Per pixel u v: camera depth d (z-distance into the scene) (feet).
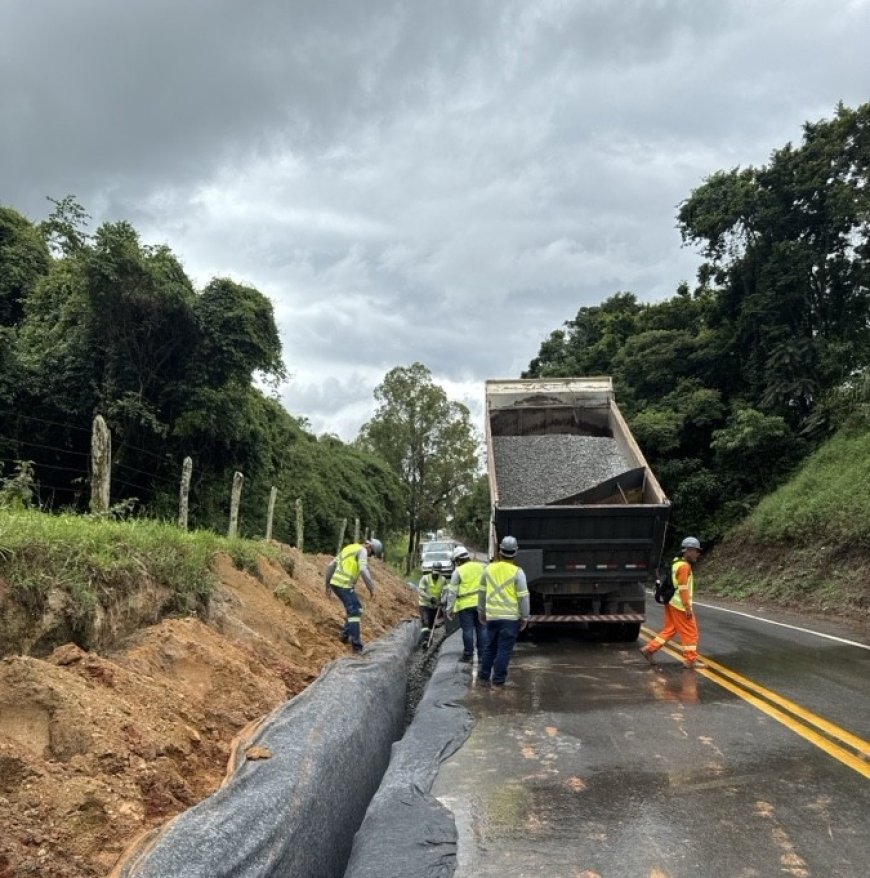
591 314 166.50
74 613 17.24
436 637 45.29
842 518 60.03
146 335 47.67
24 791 11.40
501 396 48.34
